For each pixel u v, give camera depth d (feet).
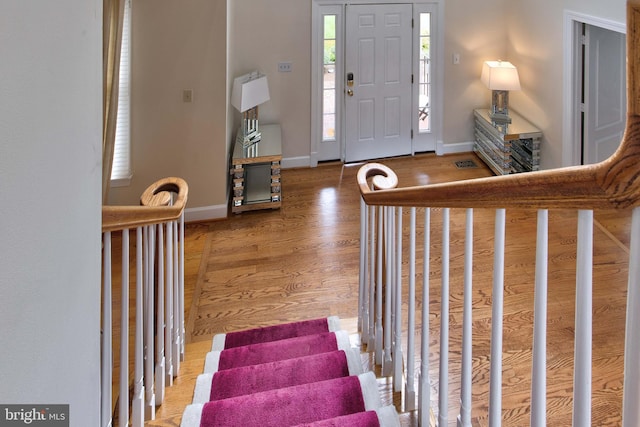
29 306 2.29
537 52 17.83
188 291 12.30
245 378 7.58
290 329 10.10
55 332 2.60
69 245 2.79
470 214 3.76
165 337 7.58
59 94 2.63
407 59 20.15
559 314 10.27
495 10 19.95
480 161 20.48
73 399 2.88
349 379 6.95
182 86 14.87
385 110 20.53
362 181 7.63
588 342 2.46
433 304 10.77
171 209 6.44
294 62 18.94
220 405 6.58
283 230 15.40
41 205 2.41
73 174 2.86
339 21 19.08
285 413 6.45
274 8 18.16
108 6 12.49
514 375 8.47
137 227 5.52
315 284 12.55
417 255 13.00
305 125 19.81
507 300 10.93
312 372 7.67
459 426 4.24
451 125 21.07
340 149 20.61
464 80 20.61
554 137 17.08
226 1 14.51
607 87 15.89
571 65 15.75
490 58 20.45
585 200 2.36
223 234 15.24
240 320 11.14
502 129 18.31
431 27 19.95
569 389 8.07
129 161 14.99
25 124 2.23
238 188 16.16
